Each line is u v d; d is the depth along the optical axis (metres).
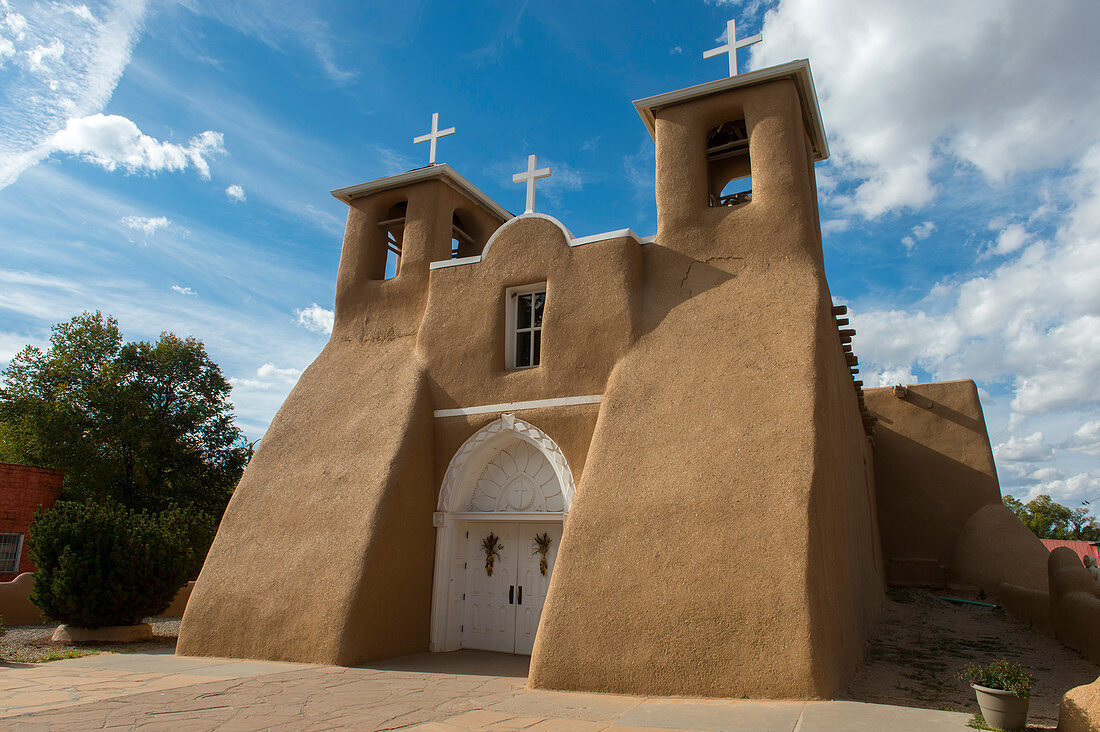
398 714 6.65
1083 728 5.07
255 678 8.72
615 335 10.91
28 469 22.62
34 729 5.82
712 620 7.76
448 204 14.68
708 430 9.20
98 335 29.88
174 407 31.02
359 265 14.61
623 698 7.58
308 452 12.30
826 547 8.20
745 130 13.21
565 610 8.54
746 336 9.96
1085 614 9.72
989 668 5.93
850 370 13.31
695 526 8.44
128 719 6.26
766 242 10.77
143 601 12.47
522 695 7.78
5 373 28.33
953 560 16.66
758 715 6.44
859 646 9.51
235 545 11.66
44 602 12.02
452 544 11.58
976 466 17.59
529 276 12.09
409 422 11.74
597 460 9.63
